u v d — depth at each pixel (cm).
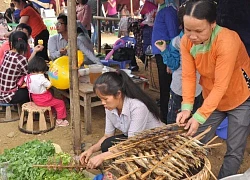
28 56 583
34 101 470
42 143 306
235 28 319
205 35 213
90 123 452
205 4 207
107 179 231
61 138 446
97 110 546
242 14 316
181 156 212
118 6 1070
